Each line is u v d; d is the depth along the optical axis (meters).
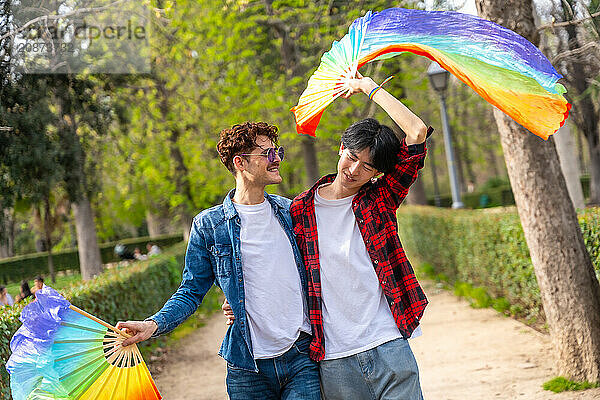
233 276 3.42
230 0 16.45
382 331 3.39
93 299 8.29
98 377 3.17
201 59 19.36
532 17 6.23
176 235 39.56
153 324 3.29
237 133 3.41
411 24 3.64
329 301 3.43
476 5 6.35
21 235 41.41
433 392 6.78
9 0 10.85
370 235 3.44
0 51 11.09
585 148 37.91
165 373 8.98
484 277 11.36
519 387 6.48
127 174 23.67
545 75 3.36
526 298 9.41
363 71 16.66
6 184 13.66
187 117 21.36
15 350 3.05
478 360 7.79
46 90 13.59
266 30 20.06
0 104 12.27
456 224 12.80
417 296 3.45
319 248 3.47
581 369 6.18
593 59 9.08
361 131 3.36
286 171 22.19
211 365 9.29
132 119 20.22
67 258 33.88
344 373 3.39
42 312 3.04
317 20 16.70
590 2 7.96
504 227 9.92
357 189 3.53
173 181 23.58
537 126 3.39
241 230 3.45
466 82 3.42
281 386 3.46
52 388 3.05
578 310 6.18
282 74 19.30
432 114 32.84
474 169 54.66
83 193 15.67
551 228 6.25
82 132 16.31
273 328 3.40
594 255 7.00
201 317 14.00
